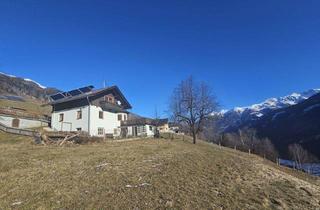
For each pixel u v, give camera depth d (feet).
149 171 76.64
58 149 112.06
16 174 72.79
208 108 206.69
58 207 53.36
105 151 107.14
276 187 74.43
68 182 66.28
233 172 85.05
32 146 119.44
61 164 83.56
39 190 61.31
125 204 55.16
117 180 68.03
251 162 109.81
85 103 195.62
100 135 192.24
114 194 59.52
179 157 98.68
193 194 62.34
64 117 203.72
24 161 87.35
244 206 58.75
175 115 209.46
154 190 62.75
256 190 69.92
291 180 85.15
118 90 215.51
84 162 86.12
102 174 72.43
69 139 135.74
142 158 93.56
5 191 61.21
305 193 72.54
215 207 56.80
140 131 219.00
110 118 206.18
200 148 139.95
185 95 209.05
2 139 143.43
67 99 202.18
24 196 58.34
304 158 342.85
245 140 357.61
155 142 145.07
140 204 55.42
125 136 197.67
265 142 340.39
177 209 54.34
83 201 55.83
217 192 65.21
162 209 53.93
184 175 75.82
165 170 78.95
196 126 211.61
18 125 210.38
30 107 353.92
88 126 189.88
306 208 62.08
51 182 66.33
